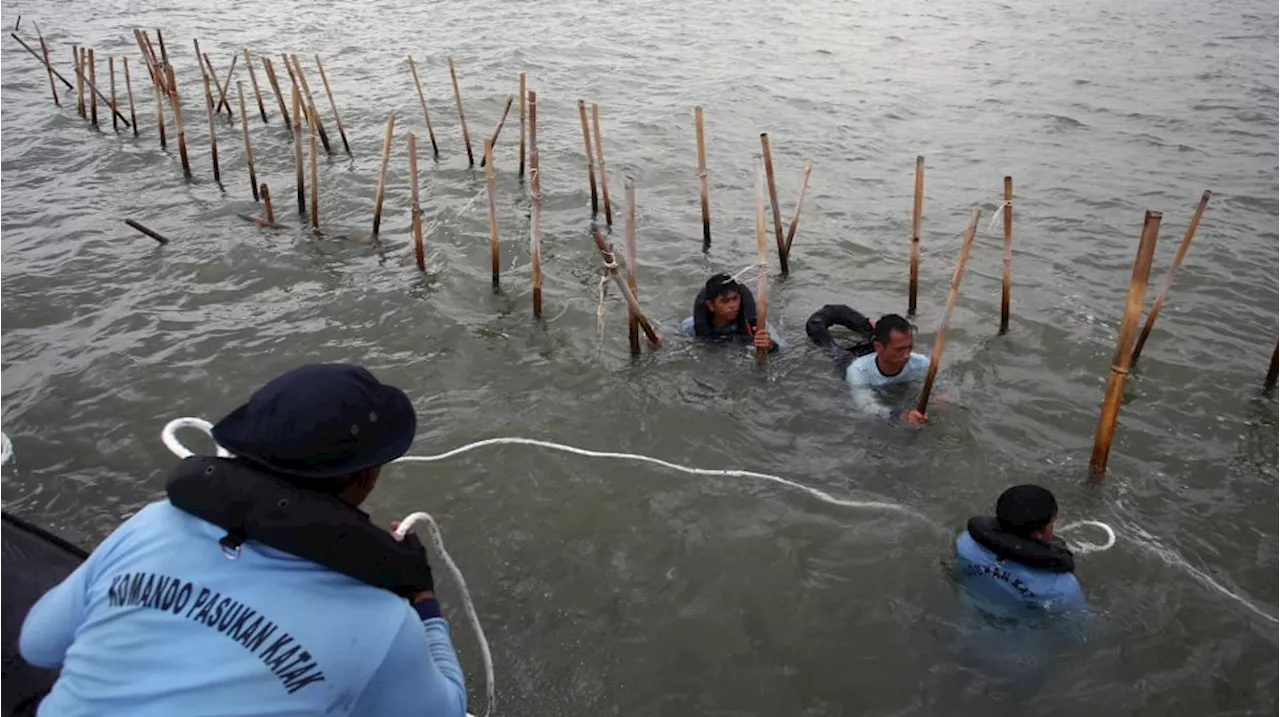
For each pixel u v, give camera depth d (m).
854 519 5.91
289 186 12.05
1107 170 12.43
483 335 8.21
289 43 19.89
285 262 9.65
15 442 6.68
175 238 10.28
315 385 2.12
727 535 5.78
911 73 17.78
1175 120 14.70
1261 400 7.12
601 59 18.61
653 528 5.85
